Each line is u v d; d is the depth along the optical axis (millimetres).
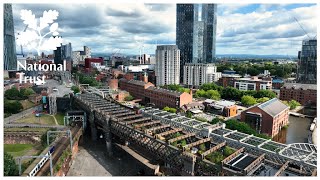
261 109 114438
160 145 70375
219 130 78938
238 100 191750
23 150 91438
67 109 152875
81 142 105125
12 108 138500
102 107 117125
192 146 66750
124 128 86125
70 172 77625
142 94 187375
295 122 140875
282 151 61812
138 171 76625
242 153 62438
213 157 59062
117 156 90250
